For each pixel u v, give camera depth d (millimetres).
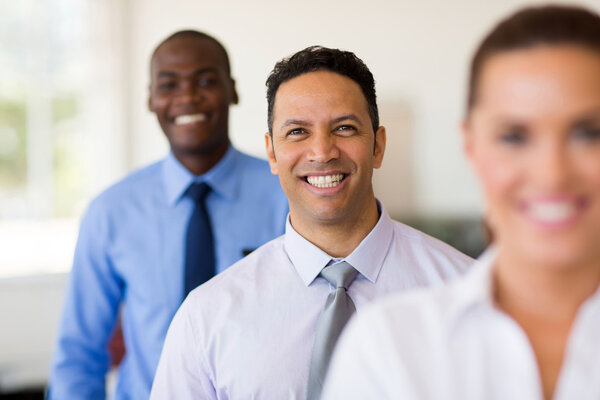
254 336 1358
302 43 4828
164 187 2016
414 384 757
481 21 4629
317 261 1384
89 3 4832
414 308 796
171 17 4879
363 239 1395
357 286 1392
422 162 4711
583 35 664
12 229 4805
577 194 667
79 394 1988
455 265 1442
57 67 4891
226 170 2002
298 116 1325
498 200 707
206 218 1957
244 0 4852
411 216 4688
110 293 2041
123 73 4887
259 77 4875
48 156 4906
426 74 4695
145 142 4926
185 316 1407
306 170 1326
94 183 4938
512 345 729
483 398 732
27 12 4828
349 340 811
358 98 1343
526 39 676
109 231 1987
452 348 755
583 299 730
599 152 659
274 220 2023
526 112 666
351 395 791
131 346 1960
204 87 1958
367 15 4750
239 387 1348
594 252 692
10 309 4488
